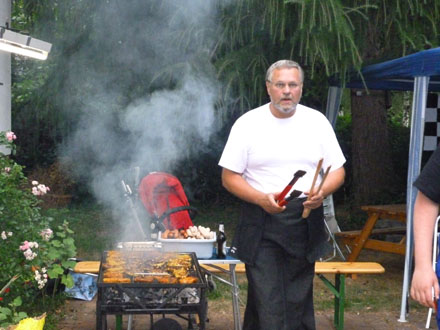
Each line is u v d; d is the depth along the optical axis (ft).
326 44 20.25
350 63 21.15
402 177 37.04
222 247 14.29
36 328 10.75
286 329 12.16
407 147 37.24
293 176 11.89
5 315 12.56
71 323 16.78
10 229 14.65
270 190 12.10
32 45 15.58
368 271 15.79
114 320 17.11
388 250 21.79
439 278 8.71
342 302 15.84
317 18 20.26
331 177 12.21
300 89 11.81
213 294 19.44
